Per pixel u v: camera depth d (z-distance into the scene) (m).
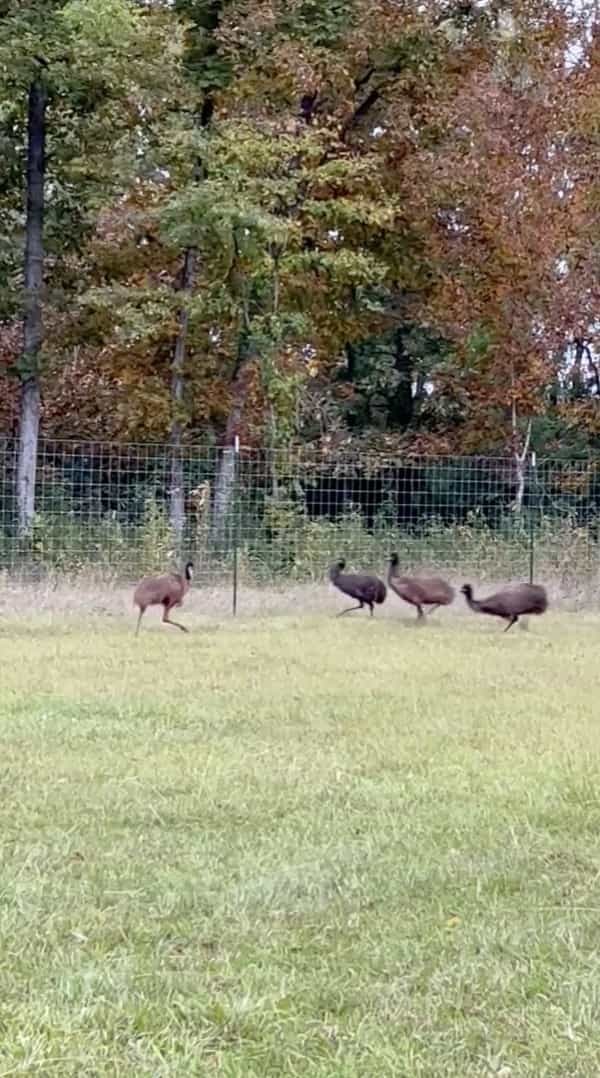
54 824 6.42
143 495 21.55
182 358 27.14
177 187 25.75
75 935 4.83
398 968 4.56
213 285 25.67
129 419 26.91
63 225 26.48
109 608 17.38
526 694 10.84
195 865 5.75
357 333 29.97
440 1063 3.81
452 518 22.20
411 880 5.57
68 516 20.36
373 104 28.59
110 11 22.23
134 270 27.14
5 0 23.19
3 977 4.39
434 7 27.38
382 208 26.53
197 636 14.87
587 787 7.31
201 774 7.55
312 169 26.12
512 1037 3.99
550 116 26.69
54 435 28.97
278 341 26.09
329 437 29.75
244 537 20.81
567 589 20.03
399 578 17.23
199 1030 4.00
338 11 26.61
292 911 5.15
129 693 10.52
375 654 13.45
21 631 14.99
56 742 8.47
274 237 24.34
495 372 28.53
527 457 27.12
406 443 31.17
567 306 26.69
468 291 28.33
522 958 4.67
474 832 6.38
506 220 26.62
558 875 5.71
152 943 4.77
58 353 27.61
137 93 24.30
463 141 27.14
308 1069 3.76
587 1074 3.75
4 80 23.28
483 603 16.44
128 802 6.88
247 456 26.59
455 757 8.17
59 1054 3.80
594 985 4.40
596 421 28.33
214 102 27.14
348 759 8.08
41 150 24.81
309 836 6.27
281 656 13.10
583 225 26.42
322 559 20.67
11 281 26.53
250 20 25.09
